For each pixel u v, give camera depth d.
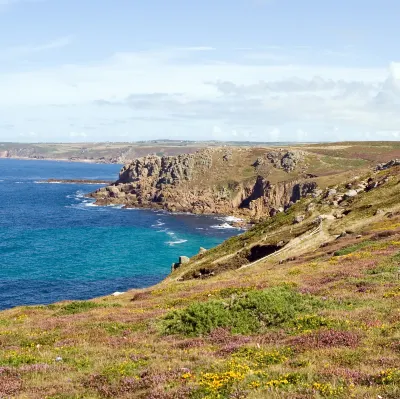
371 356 12.40
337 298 21.28
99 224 141.50
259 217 163.50
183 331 19.41
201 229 137.50
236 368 12.62
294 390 10.40
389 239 39.84
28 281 79.12
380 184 74.12
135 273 86.62
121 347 18.08
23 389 13.20
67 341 20.02
